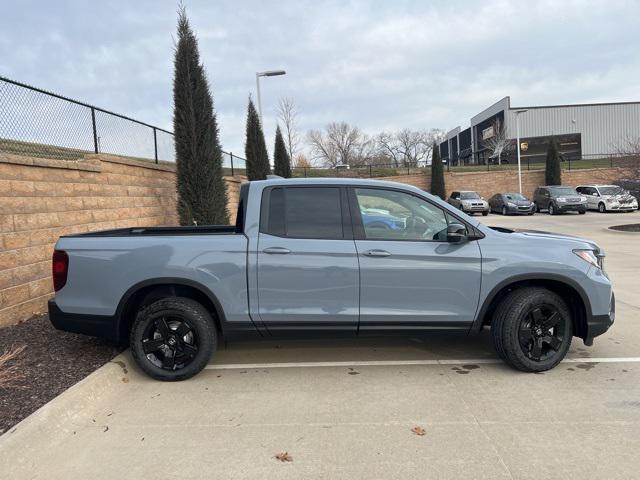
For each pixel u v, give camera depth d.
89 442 3.35
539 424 3.50
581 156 51.84
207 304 4.55
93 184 7.98
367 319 4.35
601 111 51.72
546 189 30.30
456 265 4.35
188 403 3.96
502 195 31.06
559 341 4.45
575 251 4.46
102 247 4.35
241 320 4.34
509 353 4.39
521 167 40.66
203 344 4.37
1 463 2.94
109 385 4.24
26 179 6.22
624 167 20.48
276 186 4.52
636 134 51.50
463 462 3.02
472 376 4.45
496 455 3.09
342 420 3.62
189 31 10.47
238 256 4.31
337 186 4.52
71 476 2.95
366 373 4.57
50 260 6.64
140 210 9.80
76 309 4.36
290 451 3.19
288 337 4.44
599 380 4.31
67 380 4.12
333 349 5.29
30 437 3.20
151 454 3.19
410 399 3.97
